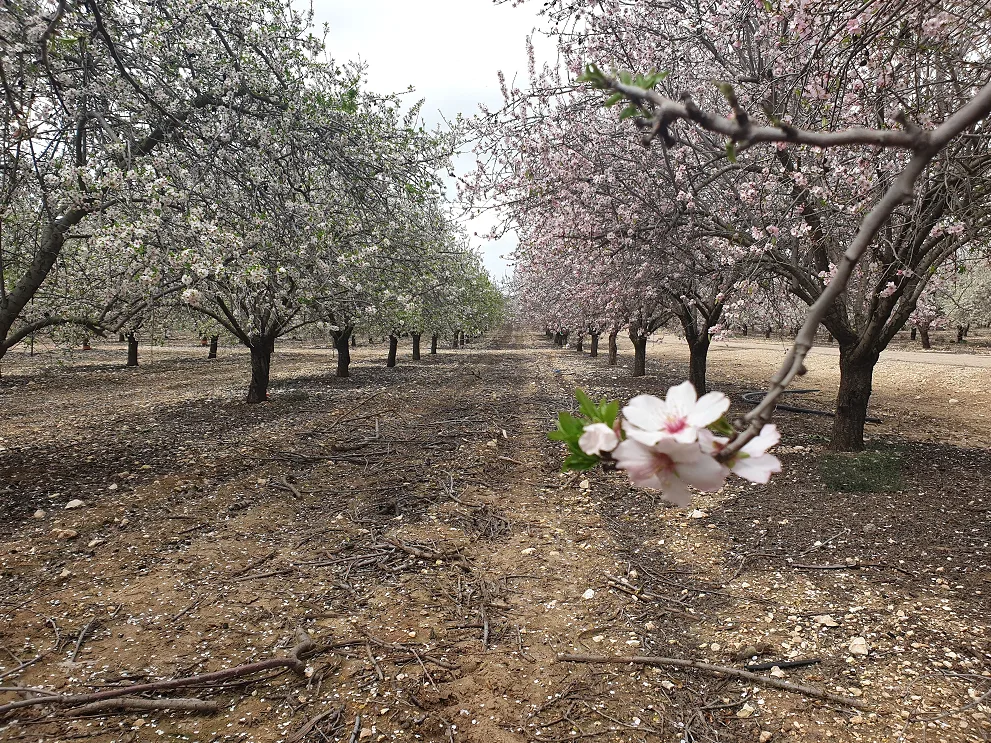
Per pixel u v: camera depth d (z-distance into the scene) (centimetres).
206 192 652
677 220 618
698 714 287
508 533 523
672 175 590
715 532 508
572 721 284
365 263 822
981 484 568
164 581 430
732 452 74
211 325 1465
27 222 794
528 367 2242
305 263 758
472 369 2128
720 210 680
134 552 479
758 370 1923
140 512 562
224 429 959
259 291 796
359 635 361
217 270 566
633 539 507
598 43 584
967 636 330
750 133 90
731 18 516
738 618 372
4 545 482
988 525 467
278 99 688
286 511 578
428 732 279
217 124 683
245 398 1334
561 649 345
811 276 677
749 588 410
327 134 700
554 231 693
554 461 754
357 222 804
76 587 420
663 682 312
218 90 667
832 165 488
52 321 684
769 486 604
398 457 781
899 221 572
